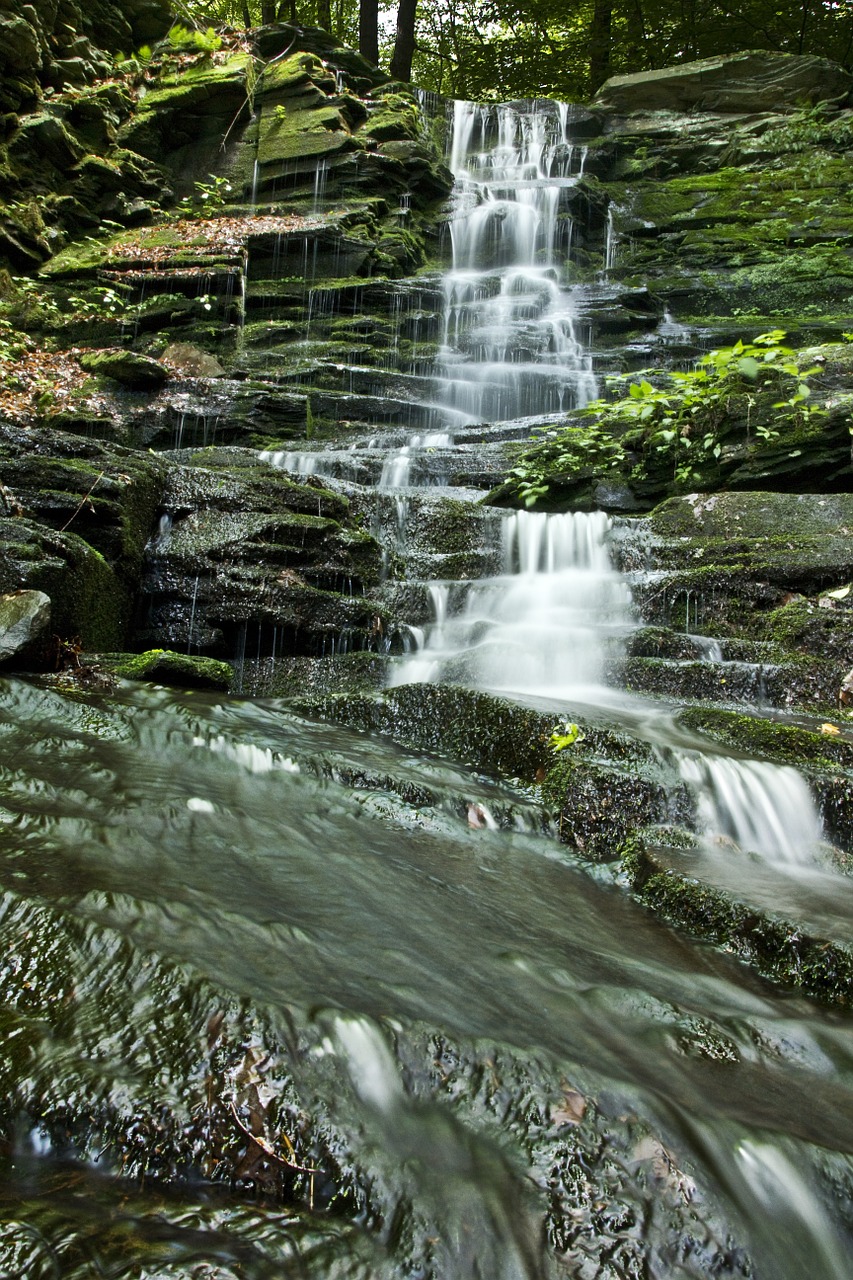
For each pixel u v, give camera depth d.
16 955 2.12
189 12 15.77
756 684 5.72
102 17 17.39
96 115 15.99
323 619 6.34
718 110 19.69
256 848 3.17
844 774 4.32
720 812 4.23
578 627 6.48
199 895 2.63
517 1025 2.41
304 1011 2.11
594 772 4.21
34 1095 1.82
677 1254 1.87
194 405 11.15
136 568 6.18
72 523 5.77
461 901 3.24
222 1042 1.98
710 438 8.47
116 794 3.29
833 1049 2.72
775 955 3.26
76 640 5.27
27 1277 1.46
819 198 16.95
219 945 2.37
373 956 2.57
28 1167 1.74
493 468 9.48
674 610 6.84
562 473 8.93
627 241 17.38
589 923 3.37
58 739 3.73
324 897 2.91
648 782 4.19
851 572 6.77
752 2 22.47
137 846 2.92
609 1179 1.96
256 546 6.50
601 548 7.56
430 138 19.47
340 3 25.28
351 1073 2.02
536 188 17.81
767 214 16.94
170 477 6.85
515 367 13.19
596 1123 2.08
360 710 5.24
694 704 5.46
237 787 3.74
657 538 7.71
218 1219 1.71
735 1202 2.00
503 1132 2.02
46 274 13.96
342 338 14.16
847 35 22.64
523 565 7.70
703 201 17.66
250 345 13.79
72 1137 1.79
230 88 17.14
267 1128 1.86
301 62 18.16
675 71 20.05
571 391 12.75
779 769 4.30
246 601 6.21
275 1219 1.74
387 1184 1.83
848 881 3.84
